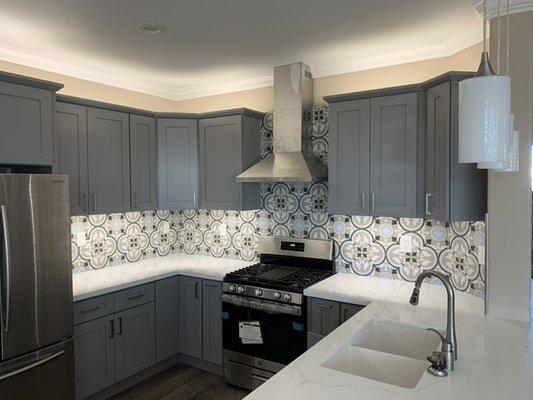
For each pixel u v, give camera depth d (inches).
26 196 92.4
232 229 156.2
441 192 97.6
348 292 109.3
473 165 94.7
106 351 117.8
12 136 96.2
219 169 144.0
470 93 44.2
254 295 120.0
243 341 123.5
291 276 123.6
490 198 84.9
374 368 72.1
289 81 128.8
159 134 145.9
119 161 132.9
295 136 128.4
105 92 143.0
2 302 88.3
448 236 113.3
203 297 135.3
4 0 84.8
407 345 82.7
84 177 122.2
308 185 138.1
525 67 80.4
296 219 140.9
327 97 120.0
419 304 97.3
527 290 83.0
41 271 95.5
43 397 97.5
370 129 114.2
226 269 139.9
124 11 90.8
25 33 103.5
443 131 96.3
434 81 99.0
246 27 100.9
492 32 83.2
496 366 62.4
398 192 110.5
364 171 115.7
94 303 114.0
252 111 141.3
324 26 100.4
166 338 137.5
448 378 58.7
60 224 99.6
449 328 62.4
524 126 81.0
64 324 101.2
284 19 96.0
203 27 100.3
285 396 53.7
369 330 84.7
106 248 144.0
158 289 134.1
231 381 128.0
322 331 109.8
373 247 126.4
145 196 142.6
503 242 84.4
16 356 91.9
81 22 96.7
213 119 144.4
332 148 121.3
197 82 156.0
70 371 103.7
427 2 87.0
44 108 102.6
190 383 130.3
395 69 122.9
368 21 97.7
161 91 161.6
